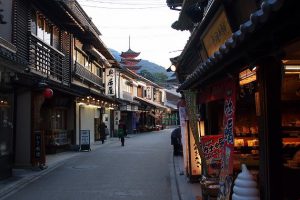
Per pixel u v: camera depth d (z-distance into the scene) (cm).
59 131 2331
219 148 841
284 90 825
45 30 2106
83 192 1139
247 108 1044
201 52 1212
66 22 2267
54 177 1420
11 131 1401
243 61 562
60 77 2305
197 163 1220
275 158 529
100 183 1291
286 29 390
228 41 476
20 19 1709
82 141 2475
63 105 2392
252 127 1046
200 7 1358
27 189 1190
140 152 2372
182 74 1823
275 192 525
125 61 6956
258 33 421
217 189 761
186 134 1270
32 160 1584
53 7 1981
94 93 2733
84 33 2614
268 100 529
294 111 922
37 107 1631
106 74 3819
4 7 1605
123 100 4562
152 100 6625
